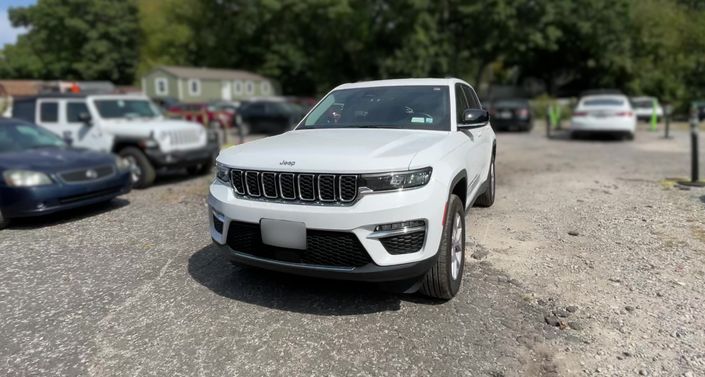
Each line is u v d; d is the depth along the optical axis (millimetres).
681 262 4676
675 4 35375
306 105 24094
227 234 3932
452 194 4074
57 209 6336
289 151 3846
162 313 3902
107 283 4496
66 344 3480
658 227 5730
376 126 4758
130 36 53938
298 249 3605
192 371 3145
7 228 6371
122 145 9242
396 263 3498
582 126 16094
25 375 3127
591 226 5863
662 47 32906
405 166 3521
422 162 3602
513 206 6934
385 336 3502
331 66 44188
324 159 3600
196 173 10758
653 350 3283
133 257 5172
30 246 5602
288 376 3076
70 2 50938
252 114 21547
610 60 32938
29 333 3633
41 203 6176
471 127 4844
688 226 5727
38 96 10086
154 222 6539
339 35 41250
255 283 4438
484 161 5828
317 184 3561
